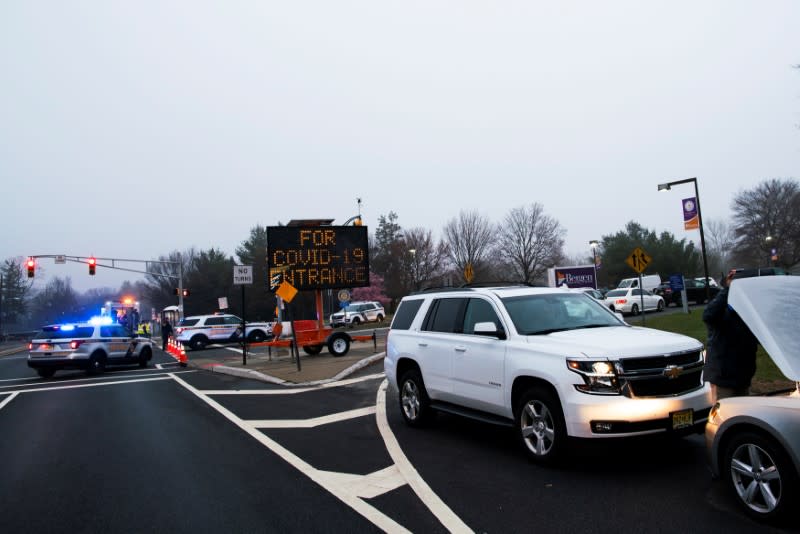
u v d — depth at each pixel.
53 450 7.87
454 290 7.94
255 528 4.66
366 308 47.31
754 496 4.32
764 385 8.76
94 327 19.92
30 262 35.53
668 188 26.91
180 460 7.00
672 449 6.36
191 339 29.98
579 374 5.41
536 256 53.19
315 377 14.23
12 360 30.50
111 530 4.75
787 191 51.47
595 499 4.91
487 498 5.09
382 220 71.50
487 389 6.65
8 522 5.00
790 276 4.85
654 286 42.88
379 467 6.32
